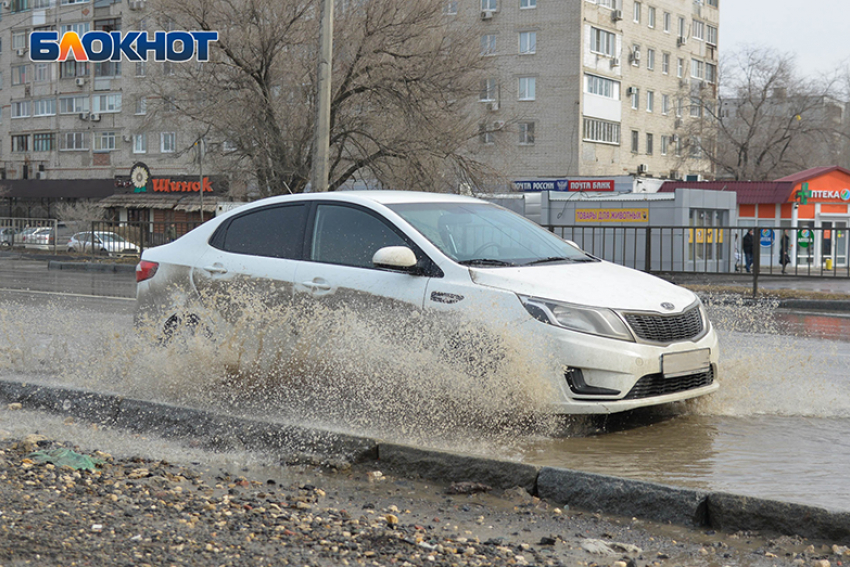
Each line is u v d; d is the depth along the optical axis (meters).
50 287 18.39
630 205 26.78
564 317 5.43
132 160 61.12
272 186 29.16
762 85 57.75
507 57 52.72
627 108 56.62
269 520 3.74
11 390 6.29
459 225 6.42
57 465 4.56
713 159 58.81
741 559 3.52
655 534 3.84
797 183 36.91
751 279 19.22
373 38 27.92
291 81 28.22
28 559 3.07
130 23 31.38
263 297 6.64
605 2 53.78
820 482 4.51
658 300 5.83
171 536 3.44
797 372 7.47
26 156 66.25
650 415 6.09
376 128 28.27
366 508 4.13
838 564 3.44
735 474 4.66
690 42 64.44
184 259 7.27
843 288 18.28
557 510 4.16
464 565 3.29
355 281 6.20
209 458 4.97
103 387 6.65
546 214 28.02
